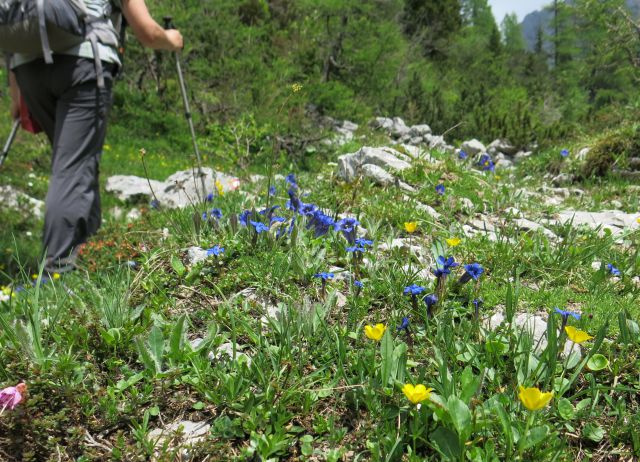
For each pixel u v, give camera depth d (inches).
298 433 73.4
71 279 136.7
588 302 103.4
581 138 418.9
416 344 88.4
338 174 202.2
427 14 1429.6
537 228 150.0
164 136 498.0
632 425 71.2
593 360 80.8
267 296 105.4
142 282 111.2
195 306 105.4
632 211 206.1
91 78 155.5
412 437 68.8
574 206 211.0
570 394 80.4
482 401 73.5
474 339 89.6
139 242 148.3
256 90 549.0
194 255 122.2
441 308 95.9
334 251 122.1
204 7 645.3
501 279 113.2
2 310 112.9
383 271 111.0
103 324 95.0
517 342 81.4
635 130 292.5
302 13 821.2
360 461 68.1
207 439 71.0
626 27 578.6
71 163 155.2
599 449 71.2
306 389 76.4
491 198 182.5
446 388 70.5
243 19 738.8
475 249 127.0
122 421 76.6
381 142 353.4
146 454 70.9
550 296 104.3
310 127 473.4
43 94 159.6
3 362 83.5
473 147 378.0
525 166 339.9
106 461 70.4
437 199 173.3
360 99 796.6
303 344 89.7
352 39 830.5
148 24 164.6
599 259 132.4
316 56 758.5
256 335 90.1
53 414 74.7
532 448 66.4
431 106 807.1
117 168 389.1
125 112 510.6
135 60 569.3
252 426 71.4
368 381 76.5
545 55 2274.9
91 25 154.3
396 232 138.8
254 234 120.1
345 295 106.4
